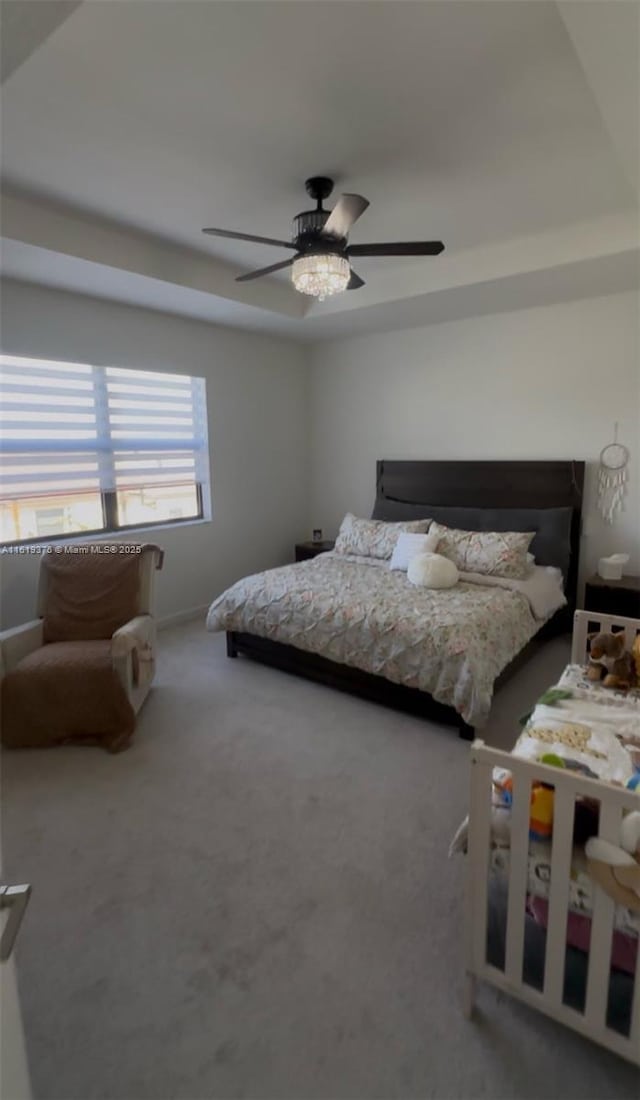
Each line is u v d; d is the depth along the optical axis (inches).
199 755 97.0
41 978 56.2
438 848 73.7
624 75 55.9
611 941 43.4
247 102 70.9
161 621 164.4
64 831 78.1
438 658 99.6
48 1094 46.1
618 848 41.8
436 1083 46.6
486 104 71.6
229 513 183.2
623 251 108.4
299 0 53.8
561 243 115.3
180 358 160.2
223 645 150.6
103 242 110.4
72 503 142.0
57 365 132.9
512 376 159.6
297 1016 52.3
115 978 56.2
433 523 156.5
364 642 109.4
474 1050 49.1
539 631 138.6
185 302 140.4
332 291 94.5
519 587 127.7
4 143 80.0
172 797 85.5
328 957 58.2
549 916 45.8
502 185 95.2
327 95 69.7
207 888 67.7
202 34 58.4
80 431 139.7
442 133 78.5
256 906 64.9
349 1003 53.4
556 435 154.9
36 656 103.3
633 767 55.2
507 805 52.4
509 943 48.6
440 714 104.0
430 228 114.2
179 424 166.4
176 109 72.2
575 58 62.6
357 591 123.5
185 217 106.7
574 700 74.5
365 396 192.9
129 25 56.7
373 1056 48.8
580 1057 48.4
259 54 61.7
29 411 128.7
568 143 81.5
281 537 205.5
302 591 123.8
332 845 74.6
